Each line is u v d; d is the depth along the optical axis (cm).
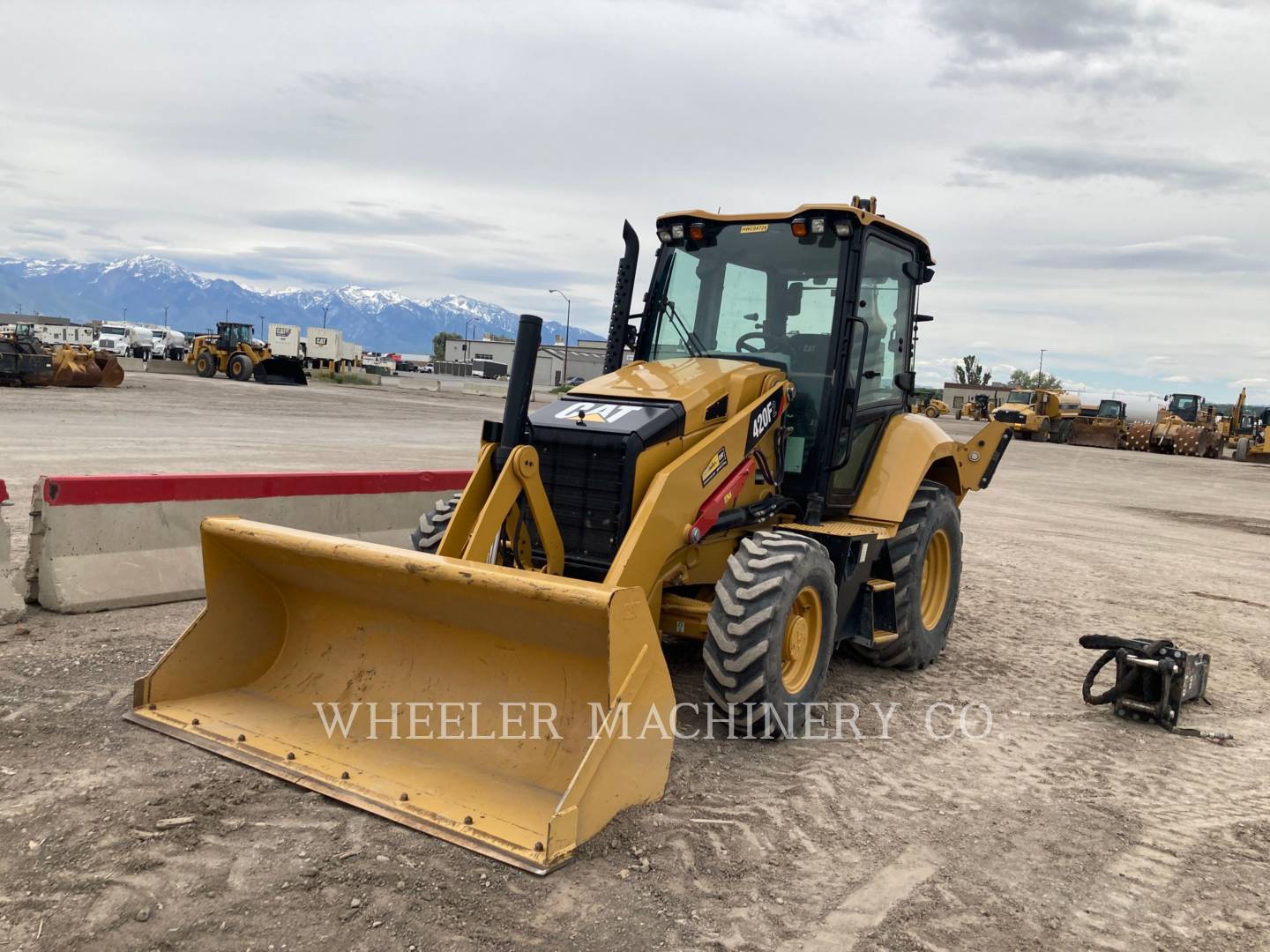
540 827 347
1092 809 423
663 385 494
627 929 301
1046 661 680
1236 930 327
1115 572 1088
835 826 385
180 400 2767
